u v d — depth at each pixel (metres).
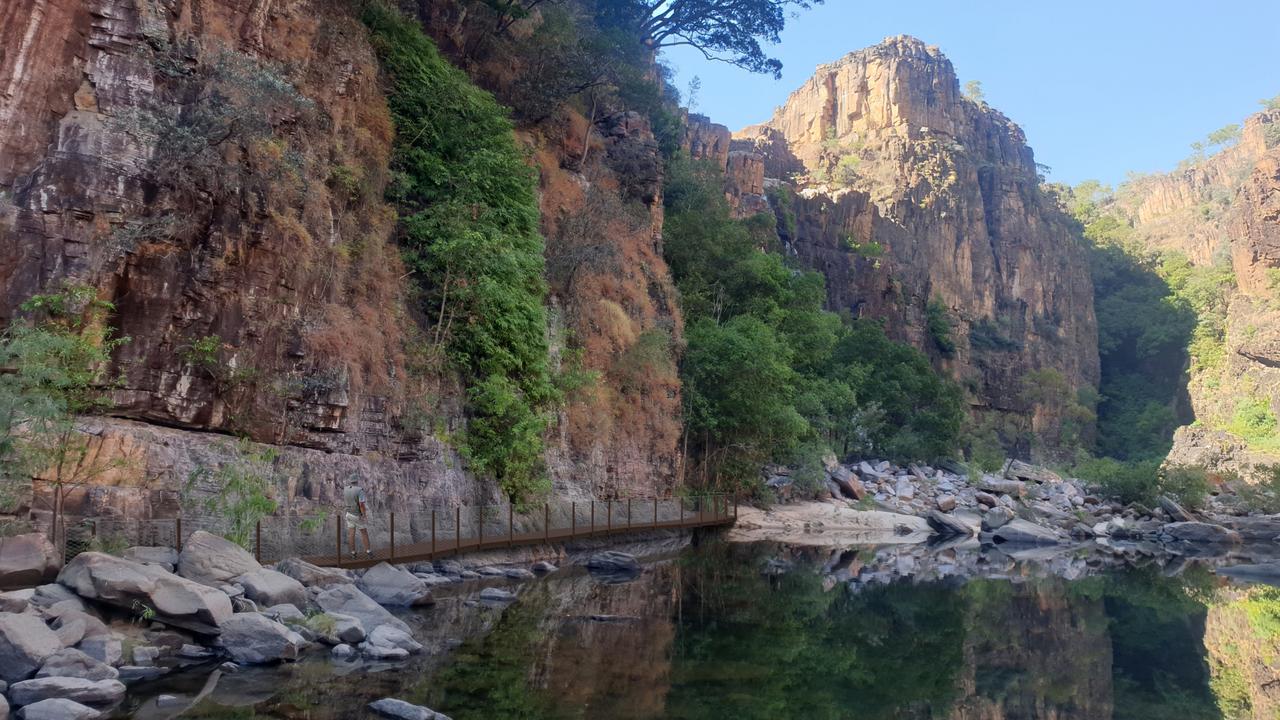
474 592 20.03
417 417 24.03
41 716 9.60
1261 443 113.25
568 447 32.25
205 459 18.03
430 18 36.50
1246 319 133.75
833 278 112.81
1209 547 48.50
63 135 17.67
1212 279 159.00
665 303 45.47
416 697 11.45
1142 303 168.50
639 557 30.03
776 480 53.81
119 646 11.73
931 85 163.75
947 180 151.25
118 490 16.12
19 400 13.98
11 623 10.78
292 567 16.08
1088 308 165.00
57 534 14.53
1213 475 80.50
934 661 15.98
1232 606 24.11
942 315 125.50
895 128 158.12
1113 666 16.11
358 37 26.31
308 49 23.84
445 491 24.28
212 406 19.11
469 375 27.20
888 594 24.02
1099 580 30.09
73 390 16.38
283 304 20.89
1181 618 21.81
